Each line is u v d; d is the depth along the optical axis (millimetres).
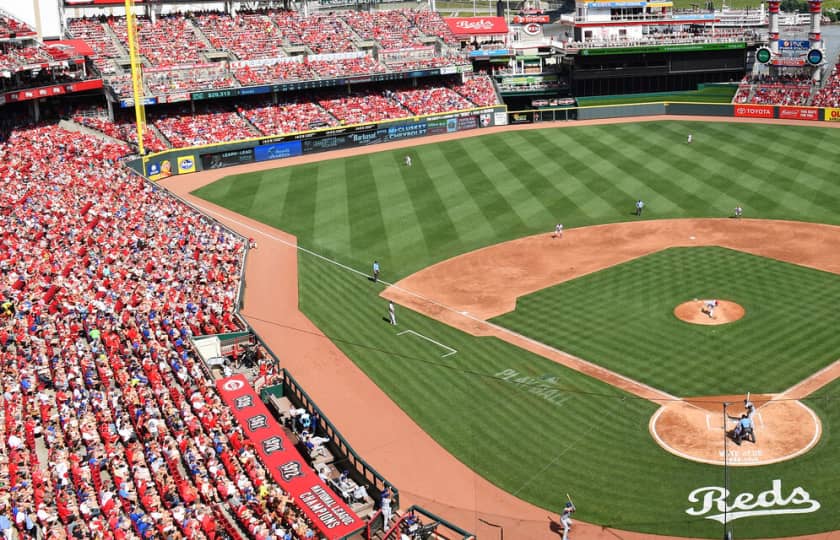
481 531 31547
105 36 94125
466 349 46500
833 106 94312
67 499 31297
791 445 34906
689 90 109750
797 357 42750
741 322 47375
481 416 39562
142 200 68000
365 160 89062
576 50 105188
